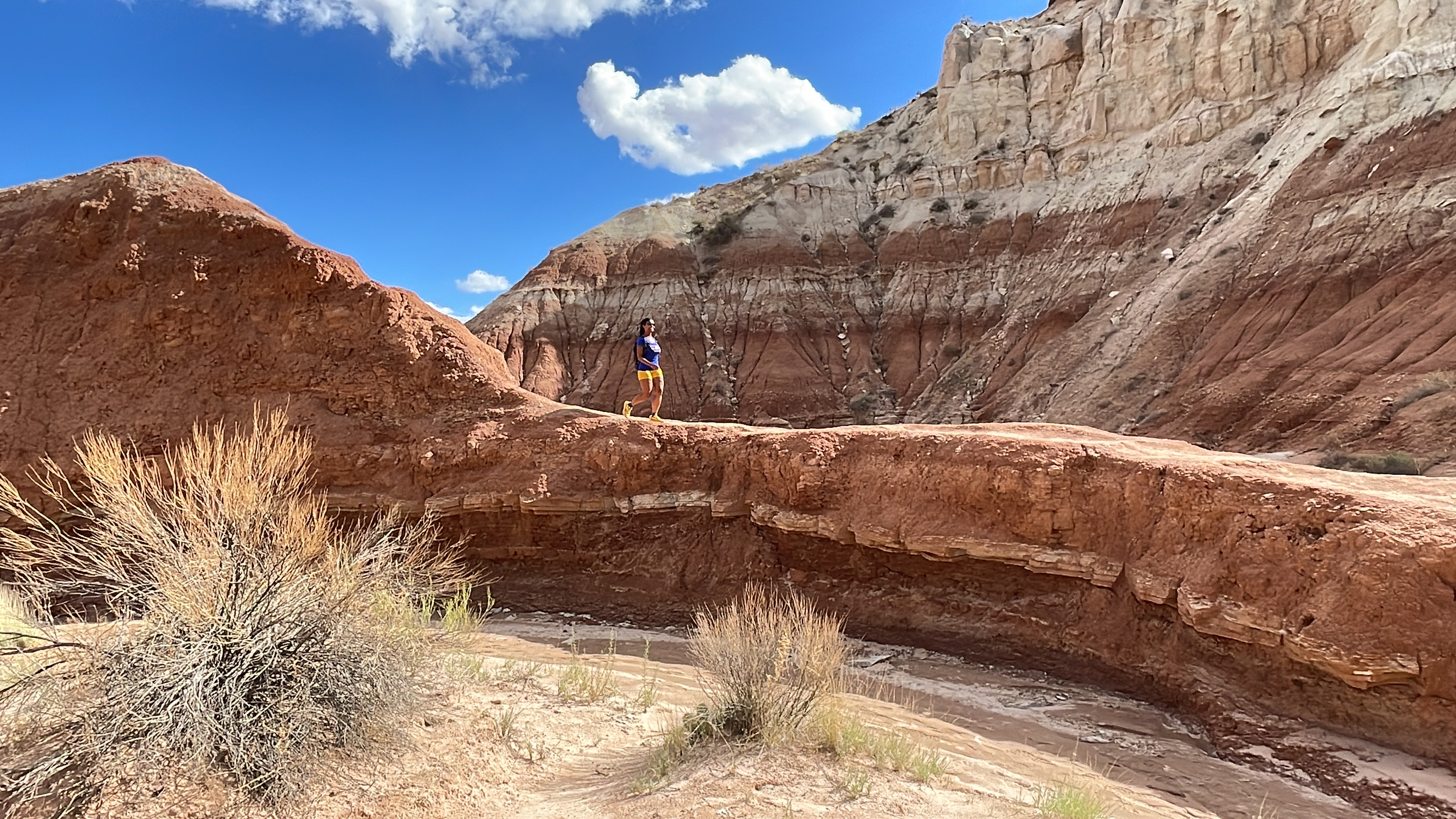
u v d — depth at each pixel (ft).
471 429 49.44
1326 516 27.09
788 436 44.57
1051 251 201.77
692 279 239.09
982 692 31.76
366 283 54.13
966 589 37.70
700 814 14.66
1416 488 29.89
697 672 25.85
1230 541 29.19
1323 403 105.70
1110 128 211.41
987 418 165.37
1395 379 100.22
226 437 48.24
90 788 13.24
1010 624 35.91
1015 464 36.52
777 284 228.84
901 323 211.41
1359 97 147.64
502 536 47.26
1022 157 225.56
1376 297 117.39
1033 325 183.11
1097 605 33.81
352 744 15.97
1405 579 24.12
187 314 51.44
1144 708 30.07
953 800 16.62
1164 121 200.95
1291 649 25.89
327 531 18.31
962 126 241.35
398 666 17.58
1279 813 21.47
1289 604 26.66
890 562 39.70
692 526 45.42
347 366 51.65
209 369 50.70
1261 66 184.96
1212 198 173.58
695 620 42.09
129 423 48.14
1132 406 134.92
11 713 14.38
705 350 217.97
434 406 51.52
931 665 35.14
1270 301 131.64
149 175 56.59
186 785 13.76
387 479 48.42
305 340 52.06
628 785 16.58
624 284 242.58
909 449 40.57
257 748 14.55
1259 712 26.58
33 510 16.08
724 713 19.38
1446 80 137.18
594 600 45.06
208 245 53.57
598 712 21.93
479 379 52.54
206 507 16.38
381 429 50.14
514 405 51.11
